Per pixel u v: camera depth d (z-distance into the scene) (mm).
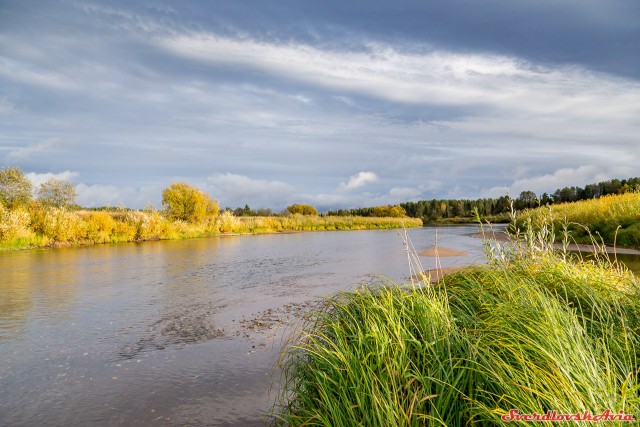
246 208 75562
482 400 2938
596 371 2783
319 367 3619
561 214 27219
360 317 4363
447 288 5086
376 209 96438
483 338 3418
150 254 22969
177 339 7590
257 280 13938
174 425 4574
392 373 3145
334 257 20734
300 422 3471
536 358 2969
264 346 7066
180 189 43719
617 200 26078
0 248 24891
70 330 8258
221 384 5586
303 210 88062
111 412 4910
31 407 5078
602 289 4555
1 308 10102
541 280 4746
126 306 10250
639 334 3578
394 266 16500
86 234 30844
